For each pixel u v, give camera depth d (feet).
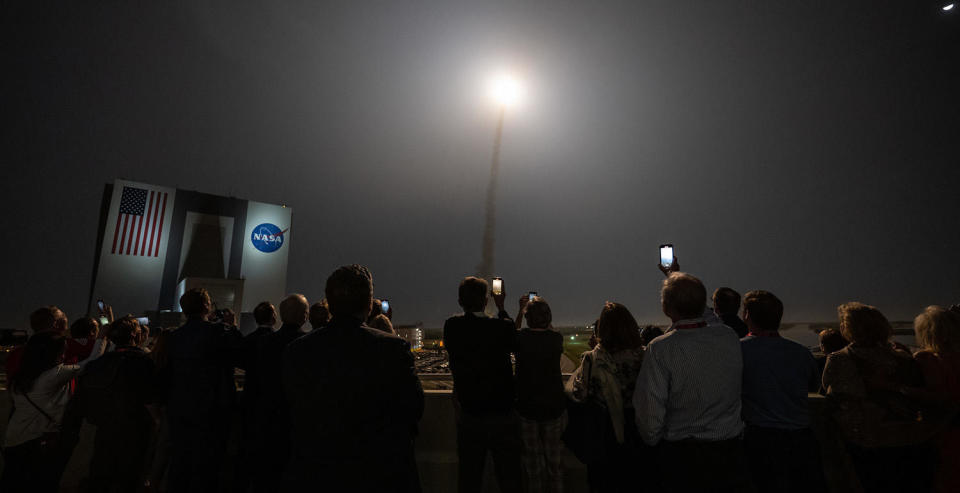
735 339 8.14
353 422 6.04
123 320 12.60
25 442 11.70
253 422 11.53
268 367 11.34
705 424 7.57
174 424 11.41
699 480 7.39
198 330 12.10
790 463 8.27
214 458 11.68
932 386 9.00
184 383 11.65
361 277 7.06
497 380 10.14
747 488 7.41
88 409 11.80
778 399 8.54
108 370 11.81
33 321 12.74
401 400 6.47
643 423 7.83
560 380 11.57
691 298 8.11
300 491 5.83
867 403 9.37
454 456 13.10
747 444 8.73
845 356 9.81
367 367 6.24
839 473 11.33
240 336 12.71
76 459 13.84
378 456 6.05
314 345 6.53
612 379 9.27
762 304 9.09
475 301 10.77
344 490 5.77
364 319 7.12
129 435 11.82
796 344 9.03
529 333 11.71
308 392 6.18
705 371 7.66
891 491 9.02
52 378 12.03
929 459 8.99
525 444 11.44
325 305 12.19
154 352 12.96
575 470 12.58
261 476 11.03
